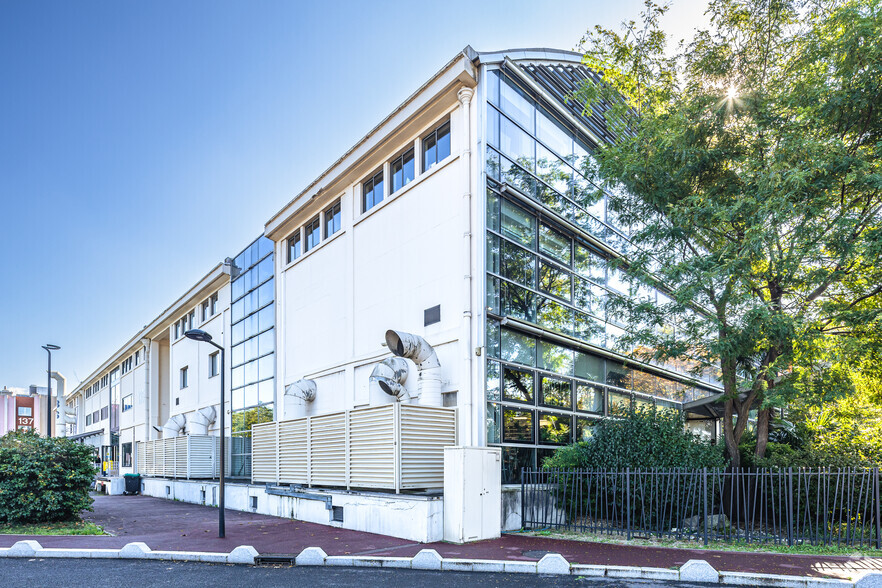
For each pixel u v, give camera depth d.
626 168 12.96
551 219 15.89
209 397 27.09
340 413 14.16
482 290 13.28
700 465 12.32
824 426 14.62
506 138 14.70
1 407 69.62
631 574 8.34
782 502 12.62
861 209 11.95
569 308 16.05
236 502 18.39
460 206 13.91
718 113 12.16
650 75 13.74
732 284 11.93
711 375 22.03
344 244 18.25
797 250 11.51
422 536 11.09
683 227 12.97
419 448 12.51
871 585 7.30
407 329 15.24
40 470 13.77
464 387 13.11
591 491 13.09
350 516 13.11
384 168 17.02
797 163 10.98
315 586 7.91
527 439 13.99
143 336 35.84
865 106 11.09
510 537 11.70
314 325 19.44
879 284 12.16
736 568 8.54
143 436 35.12
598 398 16.69
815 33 11.81
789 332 11.22
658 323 13.91
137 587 7.89
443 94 14.57
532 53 15.66
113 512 17.77
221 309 27.05
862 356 11.73
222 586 7.92
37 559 9.86
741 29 12.55
